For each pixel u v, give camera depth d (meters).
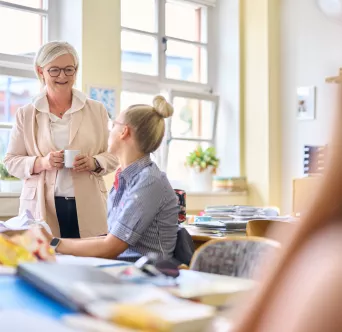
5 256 1.48
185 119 5.78
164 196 2.25
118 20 4.64
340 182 0.27
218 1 6.03
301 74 5.56
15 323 0.75
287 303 0.27
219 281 1.25
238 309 0.31
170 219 2.27
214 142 6.01
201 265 1.69
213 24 6.06
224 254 1.66
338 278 0.25
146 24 5.49
